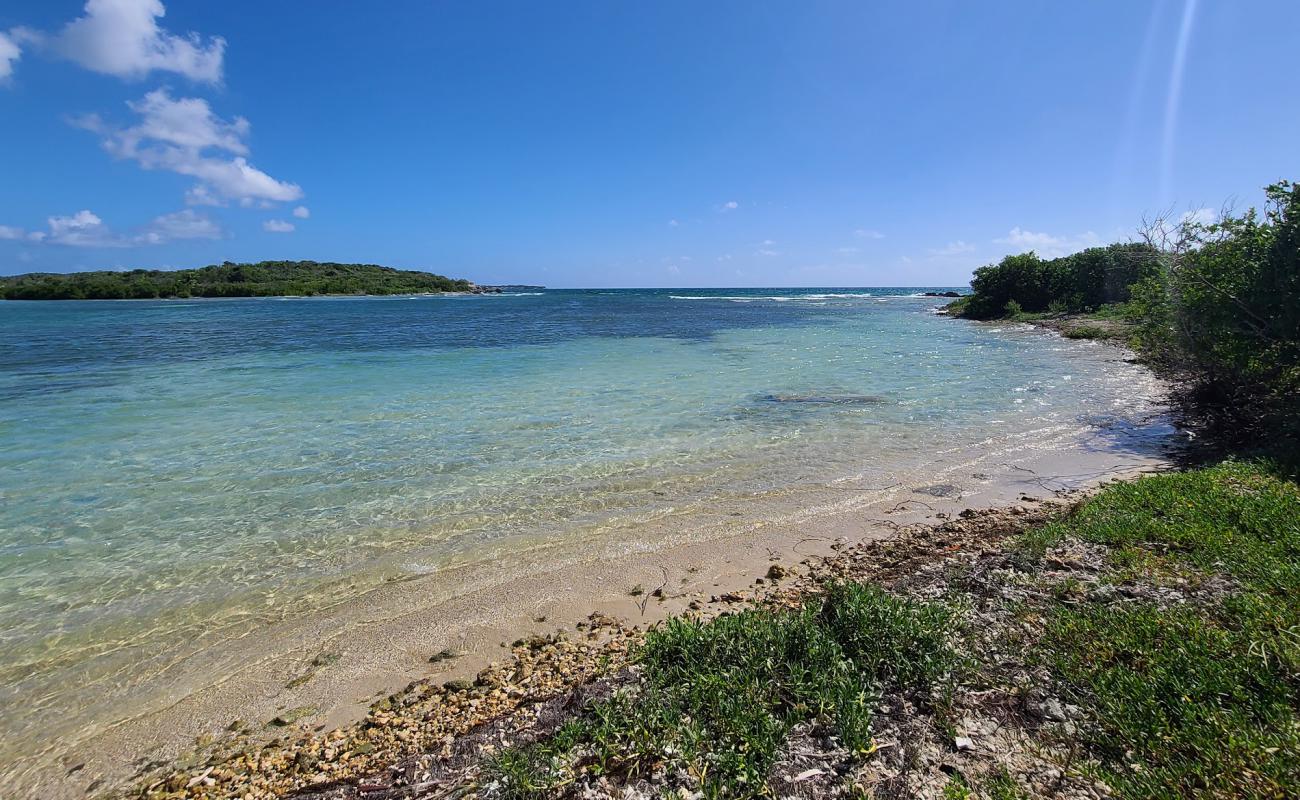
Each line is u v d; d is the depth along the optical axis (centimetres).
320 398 1486
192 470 928
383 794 333
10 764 388
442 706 424
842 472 922
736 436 1122
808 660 394
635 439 1102
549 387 1647
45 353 2423
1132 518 592
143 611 555
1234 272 973
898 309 5881
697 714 355
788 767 315
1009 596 477
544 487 858
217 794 356
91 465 952
